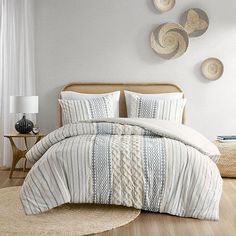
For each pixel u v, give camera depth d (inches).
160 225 115.8
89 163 124.8
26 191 122.9
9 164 185.2
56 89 189.3
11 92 183.5
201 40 187.3
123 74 188.9
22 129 173.0
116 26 187.8
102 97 177.8
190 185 123.5
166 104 174.4
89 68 188.9
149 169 124.2
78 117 171.9
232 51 187.3
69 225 114.0
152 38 186.9
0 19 181.2
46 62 188.5
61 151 125.9
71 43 188.2
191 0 186.4
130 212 125.1
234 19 186.2
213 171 127.0
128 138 134.9
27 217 120.3
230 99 188.5
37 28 187.3
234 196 144.8
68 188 124.4
